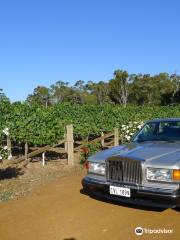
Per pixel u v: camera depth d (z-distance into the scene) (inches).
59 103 868.6
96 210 281.7
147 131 333.4
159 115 1008.9
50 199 317.1
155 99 2984.7
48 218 268.1
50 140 550.9
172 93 2822.3
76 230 243.3
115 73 3046.3
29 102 681.0
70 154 508.4
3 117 540.7
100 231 240.2
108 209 283.4
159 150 281.0
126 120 787.4
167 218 261.7
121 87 3004.4
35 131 540.7
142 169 263.9
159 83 3002.0
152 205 259.0
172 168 255.8
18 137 532.1
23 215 277.1
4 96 590.9
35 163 525.3
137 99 3026.6
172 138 314.2
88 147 541.6
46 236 235.5
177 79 3061.0
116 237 229.8
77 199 312.8
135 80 3031.5
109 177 279.9
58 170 470.0
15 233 242.5
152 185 261.0
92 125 730.8
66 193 334.3
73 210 283.6
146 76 3038.9
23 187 368.2
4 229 250.5
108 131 757.3
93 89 3100.4
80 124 706.2
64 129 573.0
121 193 272.2
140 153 277.4
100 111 791.7
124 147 305.6
